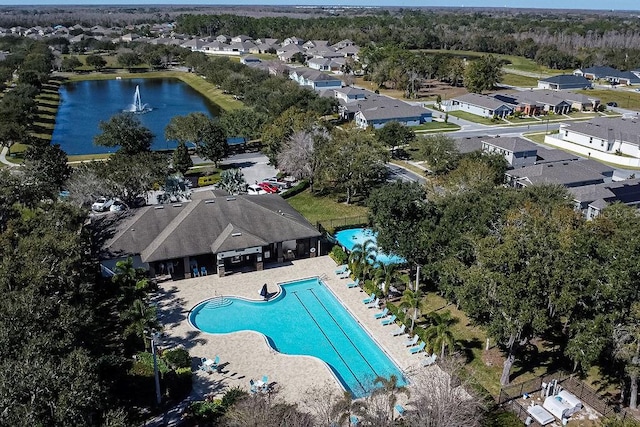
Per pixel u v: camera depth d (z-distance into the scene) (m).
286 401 39.19
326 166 81.25
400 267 60.72
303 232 62.19
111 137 97.06
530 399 39.81
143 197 79.31
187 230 58.72
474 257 46.50
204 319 51.22
